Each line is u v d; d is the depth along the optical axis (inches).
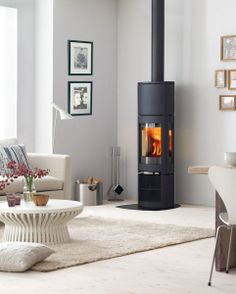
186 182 451.2
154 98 435.2
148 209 432.1
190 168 283.0
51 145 440.5
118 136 473.1
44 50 442.6
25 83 443.2
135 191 471.8
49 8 440.5
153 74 442.6
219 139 438.0
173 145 441.7
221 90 436.8
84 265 294.8
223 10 435.8
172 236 344.8
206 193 444.8
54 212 320.2
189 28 446.6
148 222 380.5
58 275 281.1
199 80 444.1
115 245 324.8
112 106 471.8
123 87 471.8
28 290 263.9
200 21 442.9
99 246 322.3
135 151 469.7
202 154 443.8
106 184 471.5
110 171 471.8
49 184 391.9
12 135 439.5
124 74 471.8
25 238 323.3
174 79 452.4
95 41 461.1
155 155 436.1
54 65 439.8
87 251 312.7
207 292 264.2
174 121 444.8
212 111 439.8
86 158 458.9
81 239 336.2
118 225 371.2
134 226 368.5
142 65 465.7
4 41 435.5
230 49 433.4
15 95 438.9
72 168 450.9
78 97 452.1
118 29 471.8
